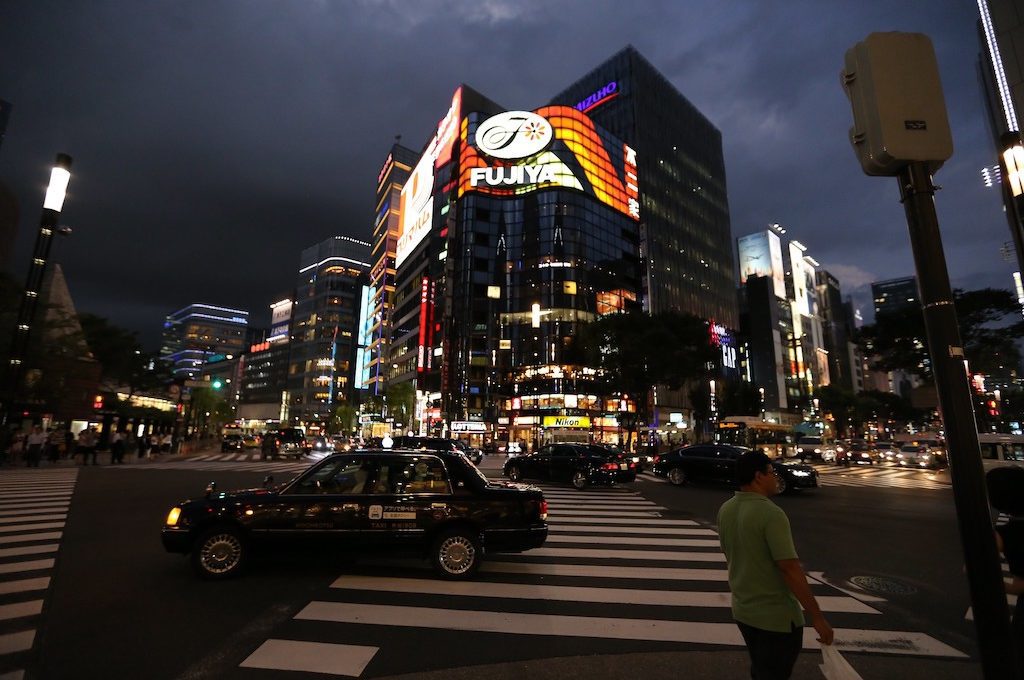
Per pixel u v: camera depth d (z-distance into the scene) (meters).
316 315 136.50
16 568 6.91
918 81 2.36
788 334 115.75
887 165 2.34
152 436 38.19
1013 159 13.38
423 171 92.19
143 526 9.76
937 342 2.09
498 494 6.95
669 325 41.12
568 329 64.31
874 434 119.56
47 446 25.91
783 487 16.50
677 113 97.31
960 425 1.98
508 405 64.38
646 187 82.88
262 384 154.62
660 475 18.84
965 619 5.39
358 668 4.09
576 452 18.08
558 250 67.19
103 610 5.36
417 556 6.84
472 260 68.56
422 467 7.07
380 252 118.06
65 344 28.66
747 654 4.41
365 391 117.69
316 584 6.34
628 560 7.73
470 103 80.06
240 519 6.52
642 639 4.76
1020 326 23.45
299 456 36.59
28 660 4.20
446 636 4.77
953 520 11.84
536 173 70.69
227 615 5.25
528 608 5.58
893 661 4.32
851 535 9.94
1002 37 16.62
